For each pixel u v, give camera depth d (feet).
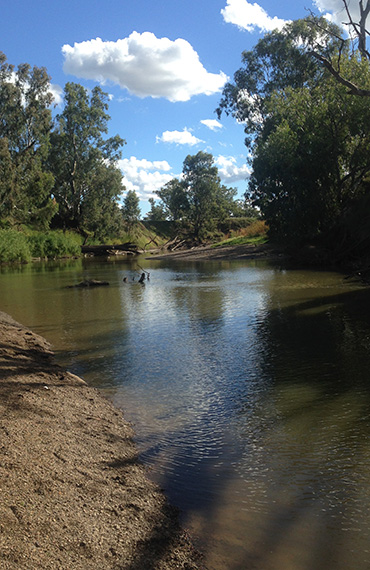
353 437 15.46
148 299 52.47
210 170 254.68
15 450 12.44
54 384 20.56
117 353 28.14
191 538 10.27
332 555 9.71
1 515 9.39
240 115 162.20
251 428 16.53
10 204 168.04
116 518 10.56
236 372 23.54
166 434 16.15
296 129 98.02
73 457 13.15
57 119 200.44
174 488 12.48
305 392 20.12
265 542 10.18
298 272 78.54
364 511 11.27
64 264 128.16
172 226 279.49
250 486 12.56
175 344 30.14
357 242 83.61
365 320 35.50
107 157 210.59
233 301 48.37
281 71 152.66
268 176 102.53
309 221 95.35
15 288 67.21
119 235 227.40
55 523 9.68
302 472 13.26
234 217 311.47
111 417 17.54
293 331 32.71
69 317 41.37
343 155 94.79
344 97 88.69
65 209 209.87
